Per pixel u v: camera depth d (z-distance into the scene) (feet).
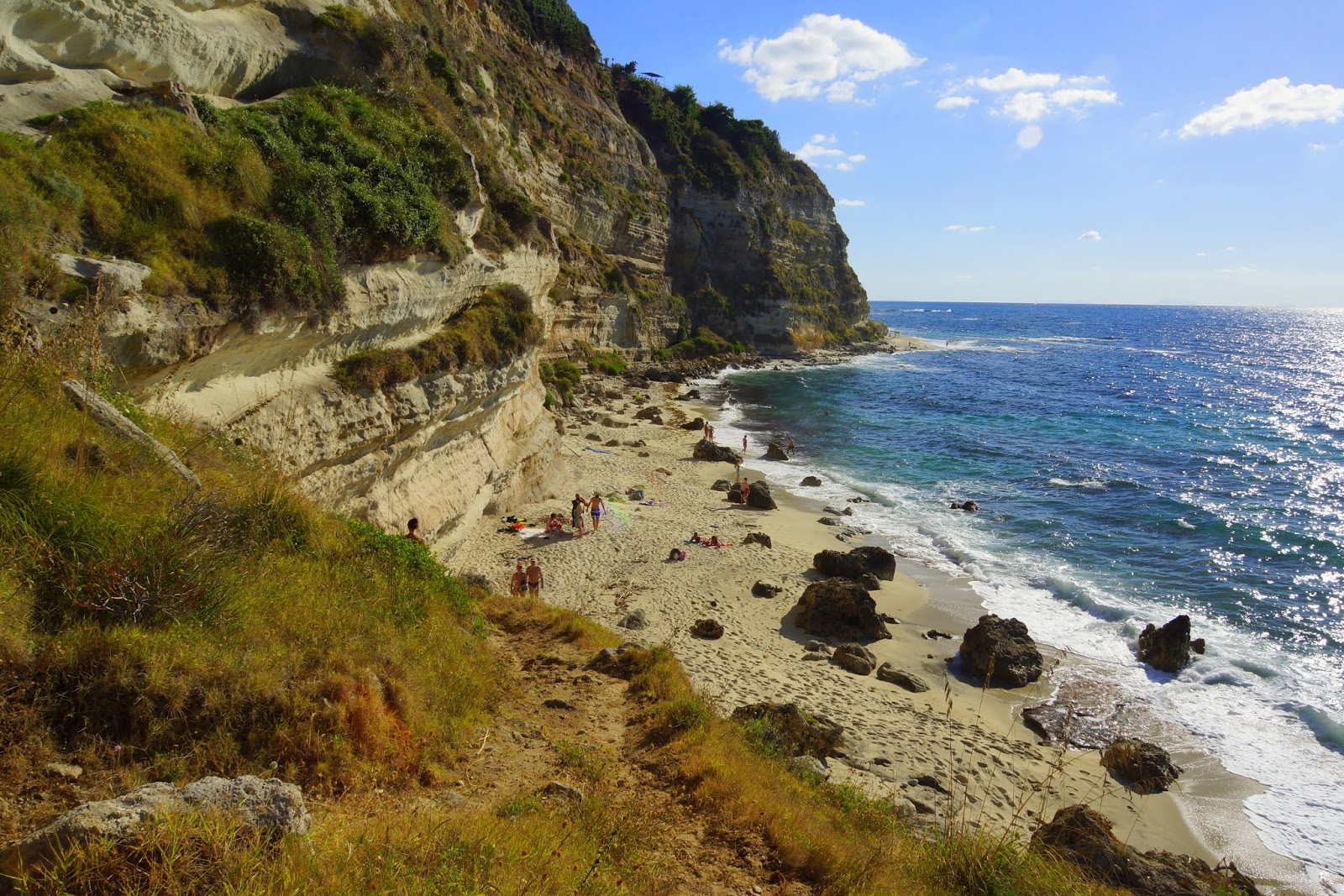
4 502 18.80
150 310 35.78
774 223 314.14
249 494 29.35
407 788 20.11
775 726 43.34
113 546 19.85
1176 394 236.22
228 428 40.37
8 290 28.25
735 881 19.97
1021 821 41.86
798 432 167.94
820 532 97.50
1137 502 112.88
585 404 179.42
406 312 61.11
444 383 64.59
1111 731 54.29
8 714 15.93
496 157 115.24
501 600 50.14
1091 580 82.69
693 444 150.51
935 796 42.37
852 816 30.09
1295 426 179.73
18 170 33.60
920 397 221.05
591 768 24.76
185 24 53.88
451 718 24.52
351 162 60.54
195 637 19.80
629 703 33.24
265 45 63.21
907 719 52.90
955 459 143.64
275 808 14.21
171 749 17.31
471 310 74.79
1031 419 188.03
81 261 33.32
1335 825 44.62
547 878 16.12
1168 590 79.51
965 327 650.84
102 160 38.45
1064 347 432.25
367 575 30.48
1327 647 66.49
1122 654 65.67
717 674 55.26
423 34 116.98
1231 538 95.55
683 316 273.95
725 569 81.20
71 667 17.21
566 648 40.50
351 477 54.13
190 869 12.48
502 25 226.79
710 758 27.25
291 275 45.78
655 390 215.92
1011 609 75.31
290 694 19.80
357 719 20.52
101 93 44.96
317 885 13.29
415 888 13.89
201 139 45.65
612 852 18.93
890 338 408.67
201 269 40.16
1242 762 50.72
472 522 78.54
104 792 15.49
